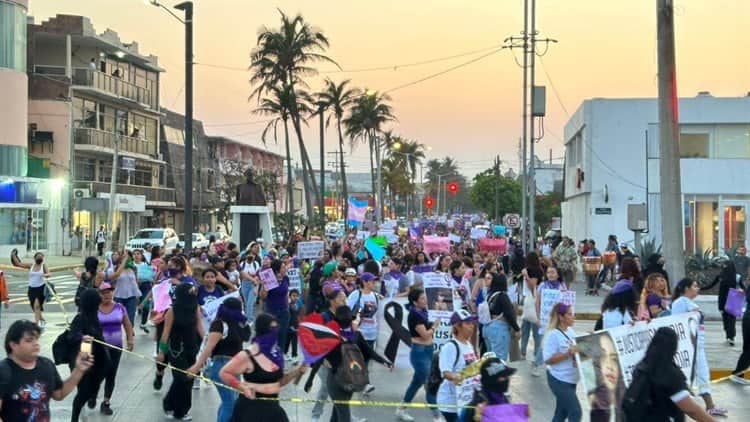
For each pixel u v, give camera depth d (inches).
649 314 416.8
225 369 277.7
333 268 553.0
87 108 2165.4
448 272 613.3
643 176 1454.2
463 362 330.0
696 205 1435.8
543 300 525.0
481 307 518.9
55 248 1956.2
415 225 2287.2
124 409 433.1
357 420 409.1
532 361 565.3
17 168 1829.5
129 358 596.4
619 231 1453.0
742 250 915.4
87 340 264.1
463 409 294.8
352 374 335.0
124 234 2364.7
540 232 2987.2
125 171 2354.8
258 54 2265.0
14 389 234.5
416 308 408.5
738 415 426.9
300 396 471.2
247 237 1482.5
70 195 2016.5
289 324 581.6
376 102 3036.4
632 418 265.1
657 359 261.9
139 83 2456.9
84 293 373.1
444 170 7111.2
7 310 901.8
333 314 362.6
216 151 3225.9
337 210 4559.5
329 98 2608.3
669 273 823.1
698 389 362.9
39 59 2149.4
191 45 990.4
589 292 1133.1
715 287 1009.5
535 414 431.8
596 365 311.0
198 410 430.6
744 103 1418.6
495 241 1217.4
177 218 2854.3
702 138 1441.9
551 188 3909.9
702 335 366.0
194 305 401.7
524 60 1482.5
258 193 1512.1
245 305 702.5
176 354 401.1
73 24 2096.5
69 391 257.9
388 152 4682.6
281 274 566.6
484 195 3654.0
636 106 1456.7
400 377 546.3
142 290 737.0
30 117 2031.3
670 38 824.9
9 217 1793.8
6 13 1803.6
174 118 2861.7
